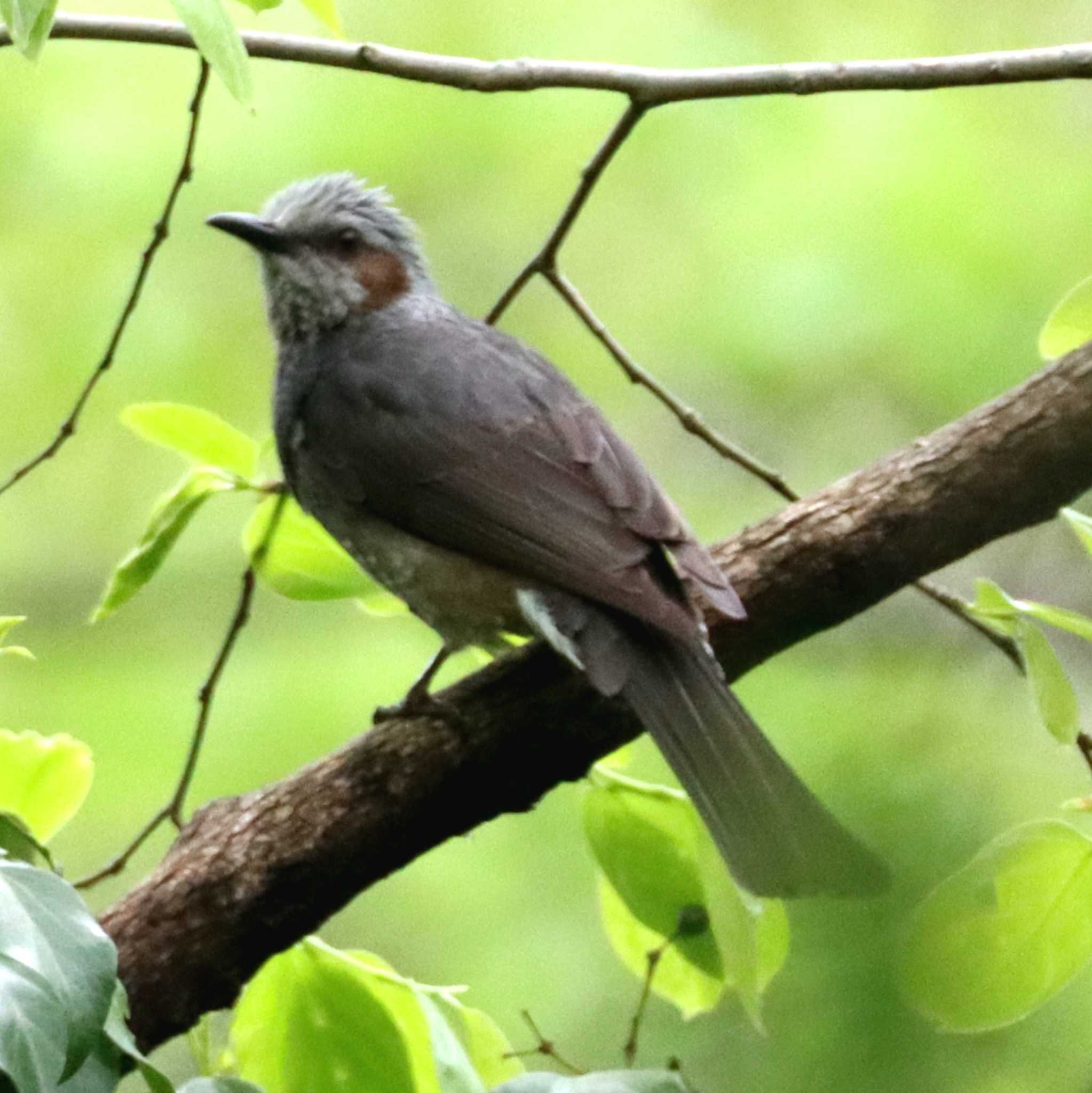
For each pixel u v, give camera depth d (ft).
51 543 46.32
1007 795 38.50
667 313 45.24
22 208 44.42
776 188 44.78
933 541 26.20
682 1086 21.40
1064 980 22.58
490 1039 24.95
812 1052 30.30
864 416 46.06
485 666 27.89
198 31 19.74
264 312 44.60
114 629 45.52
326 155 44.34
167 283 44.37
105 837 41.50
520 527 28.09
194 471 26.86
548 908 39.29
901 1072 30.17
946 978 22.71
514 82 26.61
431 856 40.14
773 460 46.98
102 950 18.30
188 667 44.32
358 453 30.07
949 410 43.29
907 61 26.40
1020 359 42.68
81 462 46.21
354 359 31.53
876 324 43.32
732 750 24.44
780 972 30.53
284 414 32.53
